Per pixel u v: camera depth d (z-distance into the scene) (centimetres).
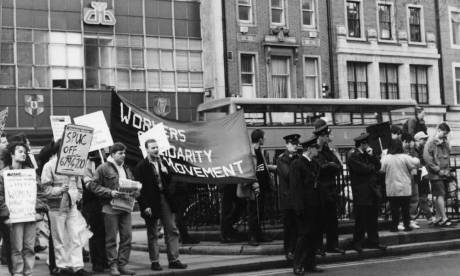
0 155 995
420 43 3988
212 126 1260
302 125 2577
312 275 1030
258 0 3475
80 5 3172
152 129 1123
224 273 1073
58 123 1188
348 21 3759
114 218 1011
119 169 1029
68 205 1009
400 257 1219
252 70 3462
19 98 3000
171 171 1212
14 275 929
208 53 3425
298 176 1036
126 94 3250
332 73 3650
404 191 1330
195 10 3469
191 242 1353
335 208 1188
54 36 3102
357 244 1209
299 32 3584
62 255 1006
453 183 1719
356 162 1199
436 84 4038
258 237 1270
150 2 3350
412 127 1761
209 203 1430
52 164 1019
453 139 4047
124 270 1020
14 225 924
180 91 3391
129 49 3281
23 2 3044
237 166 1213
